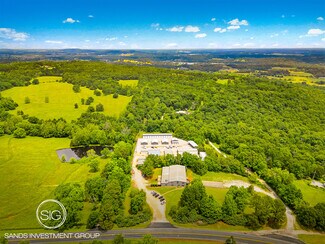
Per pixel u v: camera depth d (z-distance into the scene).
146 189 143.25
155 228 113.06
